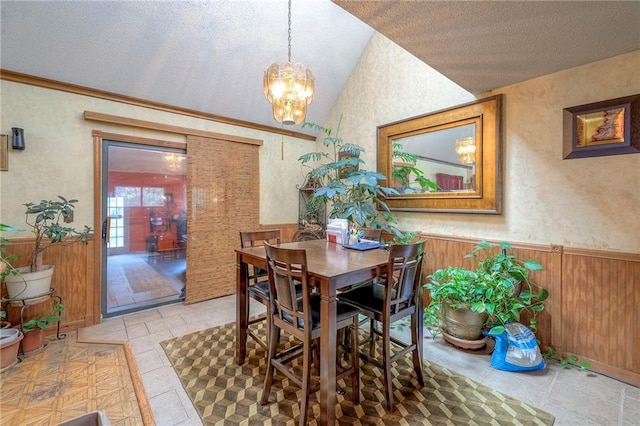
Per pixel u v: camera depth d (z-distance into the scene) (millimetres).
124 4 2436
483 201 2766
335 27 3439
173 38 2812
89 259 2939
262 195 4297
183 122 3549
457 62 2172
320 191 3365
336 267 1644
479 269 2613
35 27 2346
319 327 1606
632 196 2035
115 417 1680
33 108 2650
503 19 1633
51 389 1922
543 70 2301
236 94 3619
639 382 1978
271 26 3102
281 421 1638
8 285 2355
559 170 2344
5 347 2105
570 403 1802
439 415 1689
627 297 2043
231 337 2686
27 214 2537
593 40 1856
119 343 2553
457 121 2939
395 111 3561
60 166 2785
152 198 3406
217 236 3807
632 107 2016
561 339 2332
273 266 1696
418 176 3316
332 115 4445
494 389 1937
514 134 2584
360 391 1909
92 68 2754
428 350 2469
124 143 3176
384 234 3656
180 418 1664
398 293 1778
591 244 2207
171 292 3580
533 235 2490
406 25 1706
